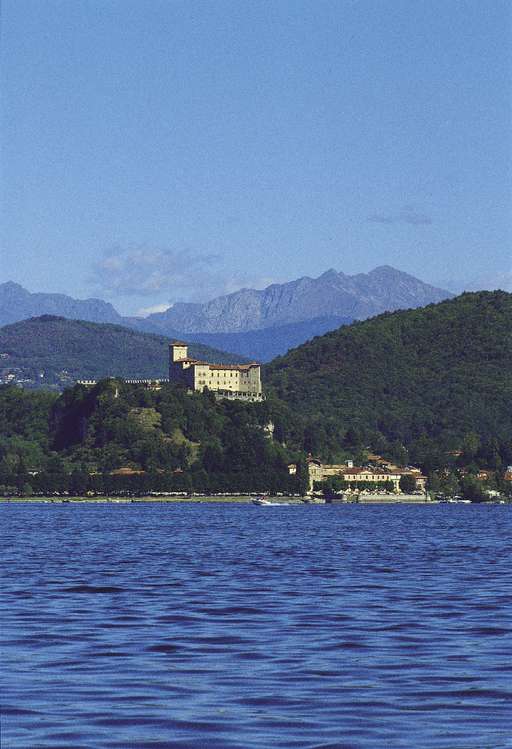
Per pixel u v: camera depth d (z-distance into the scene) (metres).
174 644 169.12
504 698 129.88
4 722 116.88
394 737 111.88
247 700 128.12
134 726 115.81
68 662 152.50
